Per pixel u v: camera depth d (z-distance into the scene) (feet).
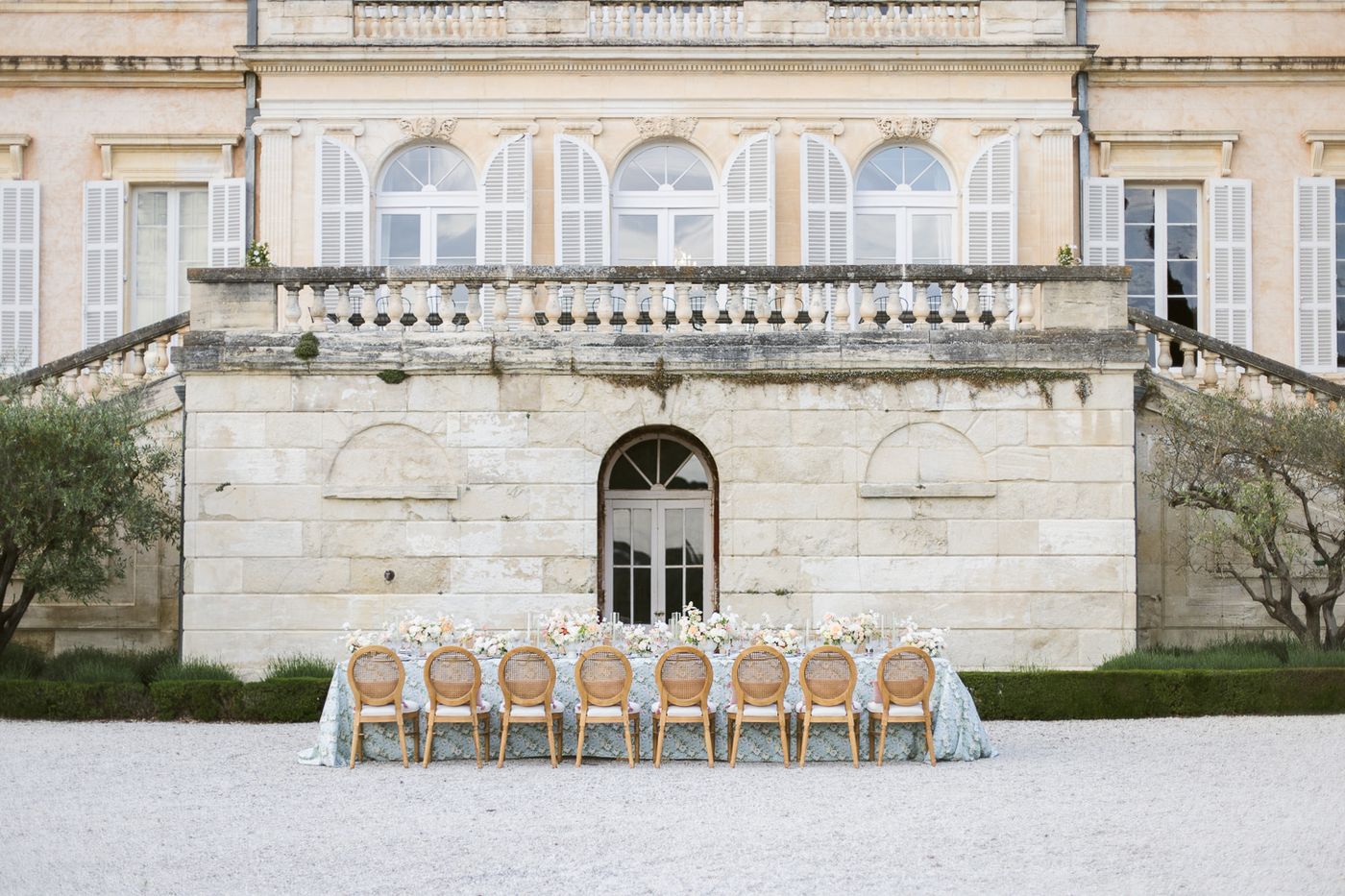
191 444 56.90
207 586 56.65
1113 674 52.49
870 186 73.15
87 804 36.55
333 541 56.80
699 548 59.57
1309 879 28.73
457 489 56.70
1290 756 43.04
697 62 72.02
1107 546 56.70
